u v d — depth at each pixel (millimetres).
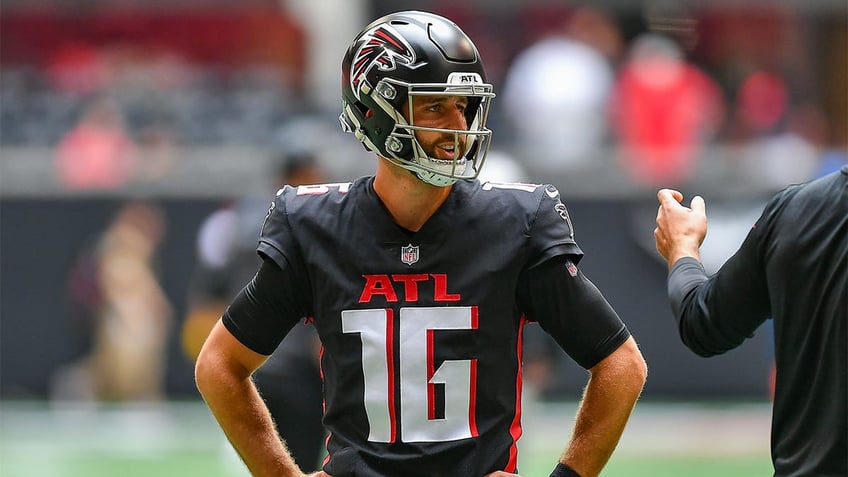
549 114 44625
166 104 47438
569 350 13539
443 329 13109
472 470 13039
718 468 34688
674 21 24422
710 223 41594
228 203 43500
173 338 43688
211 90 51156
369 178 13688
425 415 13078
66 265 43812
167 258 43688
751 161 42250
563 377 42156
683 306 14055
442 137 12922
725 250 41406
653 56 44938
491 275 13164
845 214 12602
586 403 13500
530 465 33938
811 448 12703
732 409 41562
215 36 56969
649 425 39875
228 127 46750
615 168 42250
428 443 13055
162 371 43781
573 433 13609
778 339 12961
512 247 13227
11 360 44000
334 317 13320
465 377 13109
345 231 13398
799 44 50688
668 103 44719
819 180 12992
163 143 45906
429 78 12797
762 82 47812
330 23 56000
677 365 42000
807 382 12781
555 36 48312
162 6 57250
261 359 13984
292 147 25141
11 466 35594
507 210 13367
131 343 43094
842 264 12508
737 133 45469
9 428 40750
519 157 42750
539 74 45125
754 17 50125
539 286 13289
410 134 12859
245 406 13969
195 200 43625
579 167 42281
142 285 43281
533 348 23953
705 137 45344
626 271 42062
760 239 13141
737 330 13594
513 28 52688
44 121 47188
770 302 13172
